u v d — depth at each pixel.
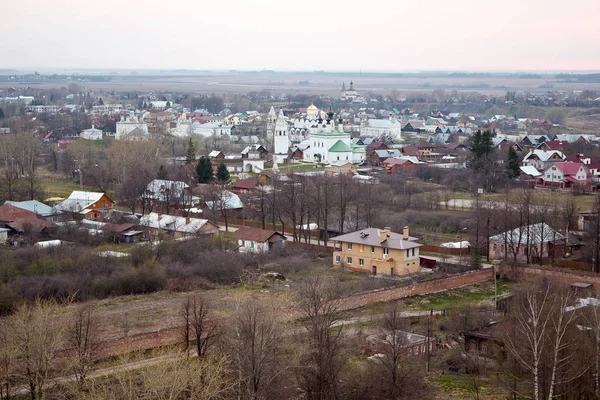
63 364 82.88
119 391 75.06
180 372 72.69
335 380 79.38
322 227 173.00
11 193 199.12
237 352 78.44
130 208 199.00
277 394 77.69
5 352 79.50
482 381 85.69
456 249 151.88
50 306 100.69
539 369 78.75
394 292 122.19
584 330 83.94
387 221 174.38
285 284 129.00
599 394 77.62
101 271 129.25
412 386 81.19
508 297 114.88
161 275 127.00
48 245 145.88
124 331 100.50
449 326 104.75
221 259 138.12
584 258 144.88
